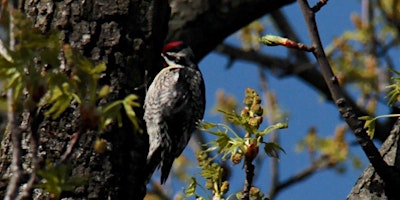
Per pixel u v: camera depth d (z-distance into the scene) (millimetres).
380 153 9812
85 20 9711
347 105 9172
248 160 8273
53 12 9711
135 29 9914
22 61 6160
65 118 9273
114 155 9453
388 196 9531
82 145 9297
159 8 10172
